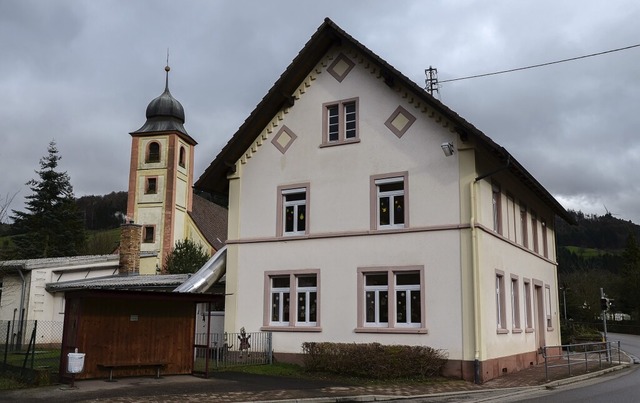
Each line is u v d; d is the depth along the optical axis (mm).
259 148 24109
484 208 20797
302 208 23188
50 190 63938
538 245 28391
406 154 21250
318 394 15641
